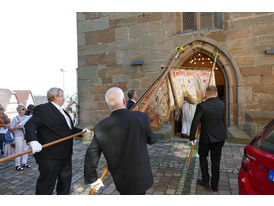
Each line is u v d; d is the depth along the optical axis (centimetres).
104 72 687
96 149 162
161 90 302
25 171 399
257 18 514
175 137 623
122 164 159
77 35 719
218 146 269
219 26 569
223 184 296
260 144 183
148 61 630
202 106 263
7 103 3578
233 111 552
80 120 728
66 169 253
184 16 610
